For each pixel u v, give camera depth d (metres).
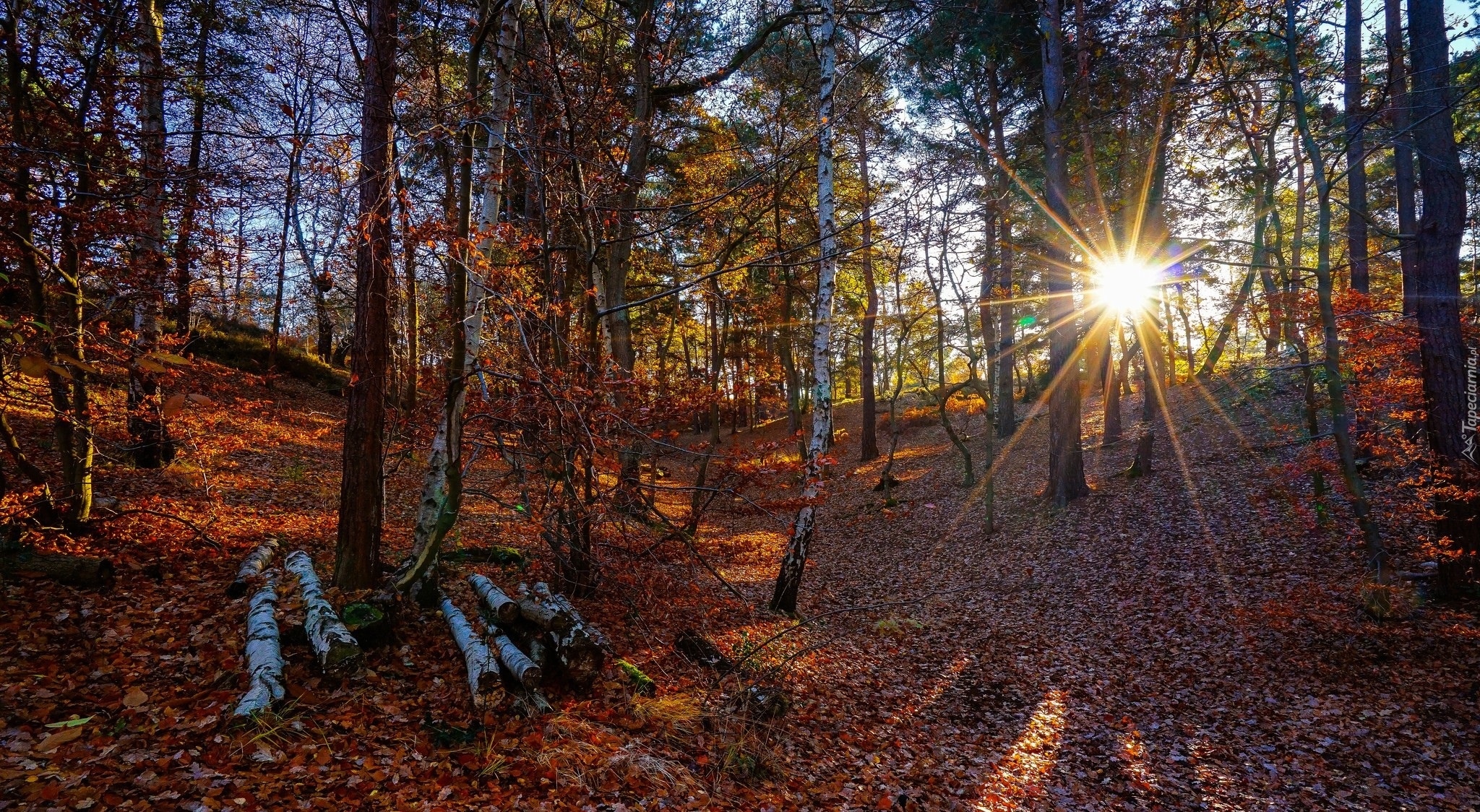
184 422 10.56
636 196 13.03
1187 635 9.85
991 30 14.73
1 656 4.99
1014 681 9.07
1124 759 7.23
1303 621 9.41
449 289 8.23
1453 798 6.30
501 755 4.88
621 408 7.43
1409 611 8.84
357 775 4.40
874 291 22.95
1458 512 9.05
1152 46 13.45
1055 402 16.22
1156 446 18.58
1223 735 7.59
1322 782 6.68
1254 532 12.27
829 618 11.06
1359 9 11.91
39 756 4.01
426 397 8.39
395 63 6.65
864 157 15.52
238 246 8.34
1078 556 13.31
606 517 7.54
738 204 11.48
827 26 10.41
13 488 8.65
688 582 8.30
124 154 7.35
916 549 15.72
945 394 18.64
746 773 5.65
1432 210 9.28
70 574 6.28
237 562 7.80
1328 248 9.15
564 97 7.85
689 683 7.07
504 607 6.52
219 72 9.86
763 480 7.70
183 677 5.19
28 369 1.92
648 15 10.25
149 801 3.78
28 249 5.71
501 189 7.93
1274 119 15.26
